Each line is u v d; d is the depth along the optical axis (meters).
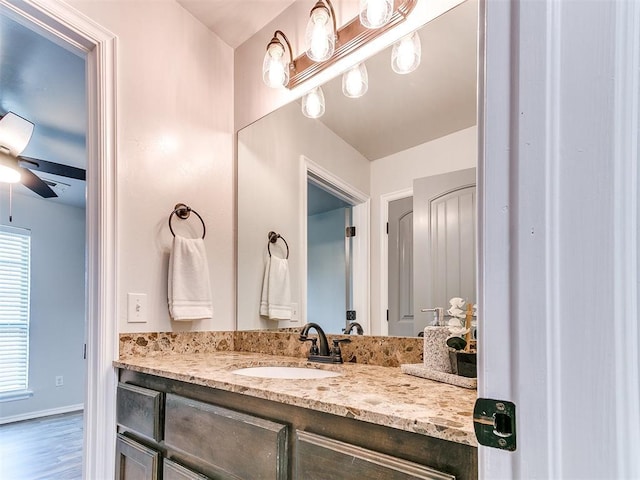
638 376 0.37
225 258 1.90
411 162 1.40
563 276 0.39
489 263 0.44
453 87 1.31
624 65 0.39
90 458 1.35
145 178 1.59
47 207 4.29
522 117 0.42
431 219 1.33
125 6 1.57
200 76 1.86
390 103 1.46
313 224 1.68
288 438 0.86
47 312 4.19
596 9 0.40
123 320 1.46
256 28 1.93
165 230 1.64
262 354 1.71
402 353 1.33
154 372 1.21
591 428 0.37
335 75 1.62
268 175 1.86
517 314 0.41
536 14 0.42
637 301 0.38
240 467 0.92
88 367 1.41
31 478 2.51
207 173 1.85
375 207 1.49
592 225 0.38
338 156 1.60
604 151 0.38
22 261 4.06
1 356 3.84
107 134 1.47
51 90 2.29
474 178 1.24
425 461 0.65
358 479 0.71
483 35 0.47
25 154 3.19
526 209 0.41
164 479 1.14
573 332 0.38
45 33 1.41
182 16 1.80
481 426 0.43
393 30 1.44
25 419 3.86
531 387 0.40
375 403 0.76
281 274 1.77
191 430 1.07
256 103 1.93
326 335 1.58
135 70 1.59
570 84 0.40
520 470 0.40
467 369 0.95
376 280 1.46
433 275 1.30
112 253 1.44
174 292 1.59
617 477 0.36
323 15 1.47
